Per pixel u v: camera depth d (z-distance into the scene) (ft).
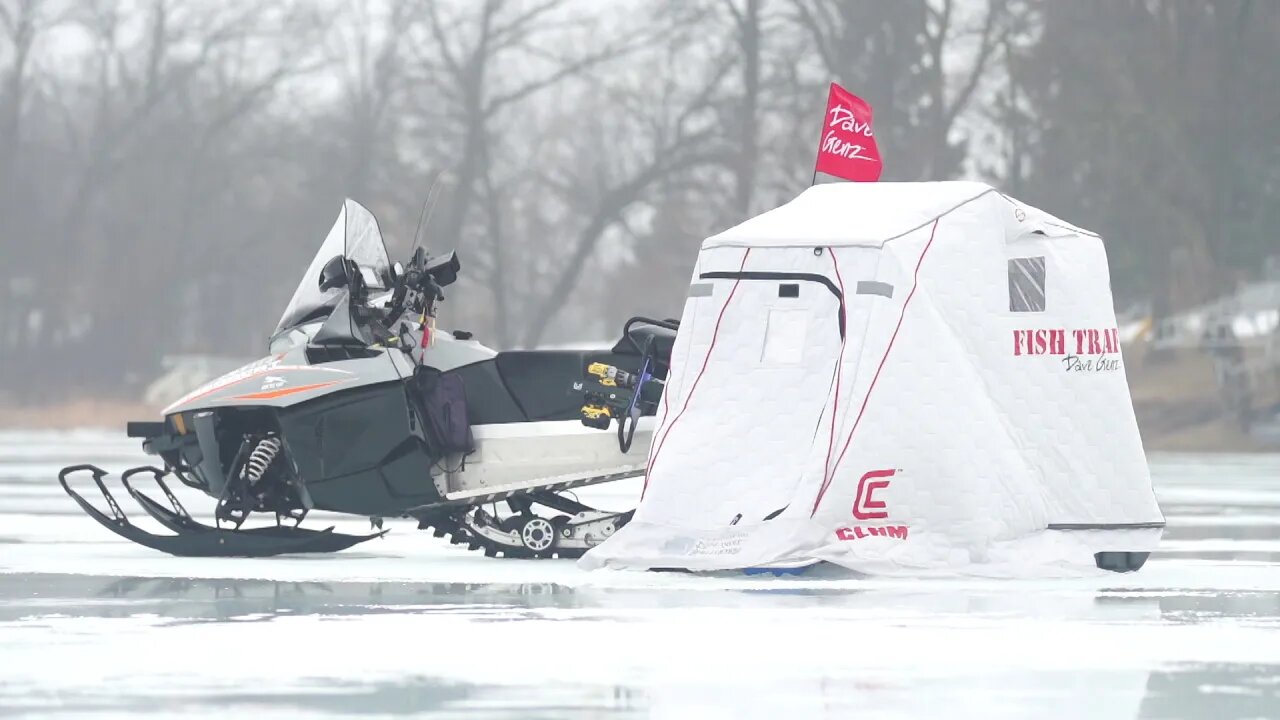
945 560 135.64
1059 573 137.28
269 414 149.18
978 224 142.10
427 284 148.36
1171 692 82.79
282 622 106.63
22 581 131.95
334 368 146.82
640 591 125.08
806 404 138.92
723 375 142.10
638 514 141.28
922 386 136.15
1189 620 108.99
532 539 150.92
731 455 139.85
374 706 78.59
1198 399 582.76
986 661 91.71
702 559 136.36
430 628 103.60
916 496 135.85
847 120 163.02
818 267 139.95
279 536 151.94
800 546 133.80
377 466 145.89
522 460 148.87
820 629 103.91
